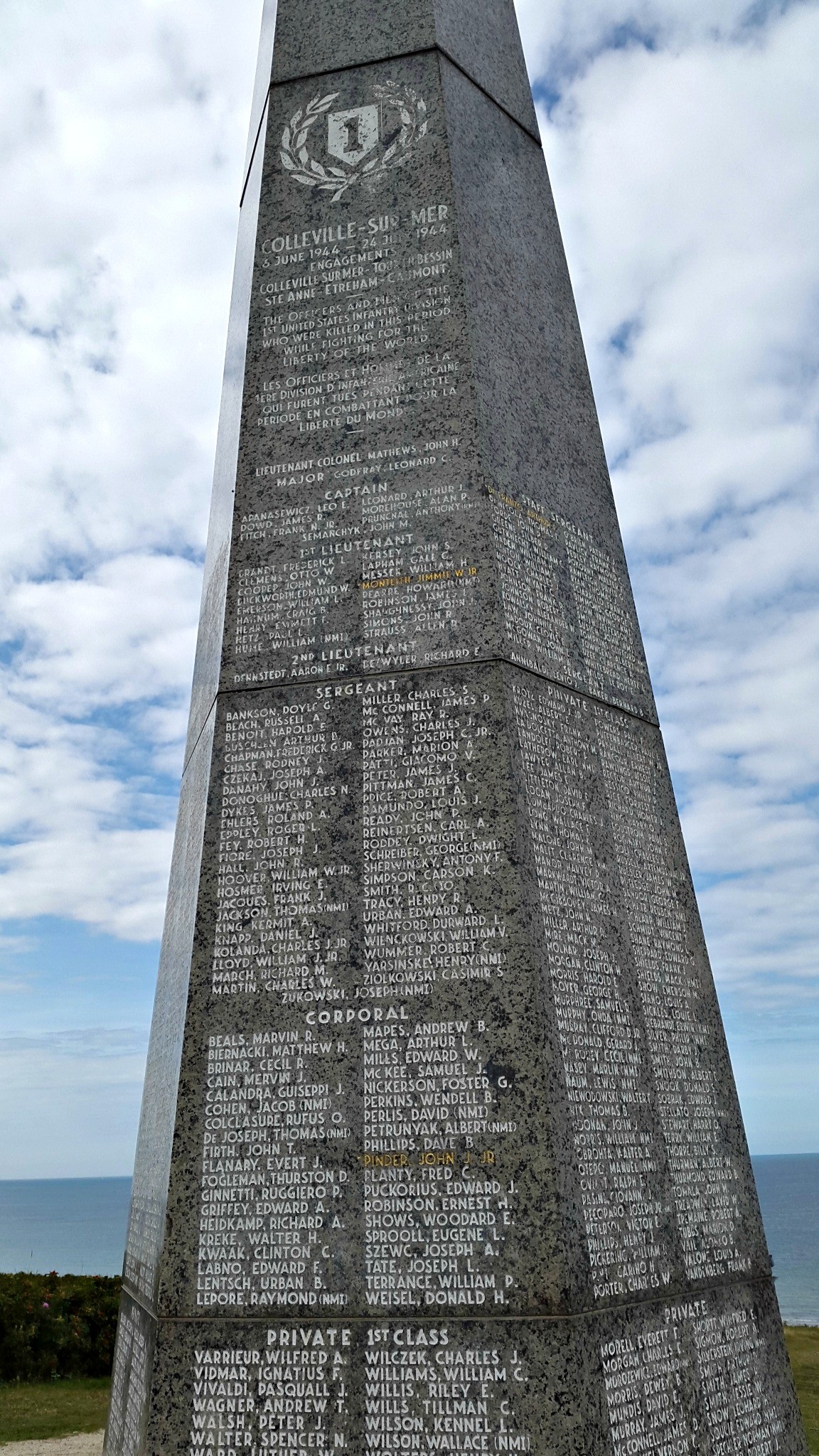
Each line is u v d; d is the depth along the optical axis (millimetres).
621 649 5684
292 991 4422
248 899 4629
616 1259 4066
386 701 4848
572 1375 3645
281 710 4957
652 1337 4051
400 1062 4207
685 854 5453
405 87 6246
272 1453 3740
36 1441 7695
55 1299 10281
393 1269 3908
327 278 5867
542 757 4824
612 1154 4266
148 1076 5527
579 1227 3943
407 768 4699
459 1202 3953
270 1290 3973
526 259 6305
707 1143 4777
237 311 6613
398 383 5496
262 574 5273
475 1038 4176
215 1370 3885
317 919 4520
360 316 5719
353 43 6492
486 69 6750
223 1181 4176
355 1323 3848
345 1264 3953
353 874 4566
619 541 6047
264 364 5770
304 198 6129
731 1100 5012
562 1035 4281
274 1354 3863
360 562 5160
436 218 5824
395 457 5340
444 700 4781
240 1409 3818
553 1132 3992
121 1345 4953
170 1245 4113
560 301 6461
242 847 4734
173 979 5156
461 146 6129
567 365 6270
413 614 4992
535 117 7055
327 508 5324
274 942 4527
